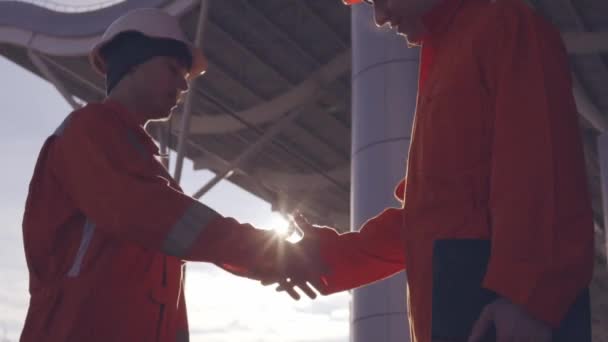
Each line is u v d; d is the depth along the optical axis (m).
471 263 2.17
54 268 2.53
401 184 3.04
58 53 29.39
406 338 12.53
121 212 2.42
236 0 26.50
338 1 27.22
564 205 2.08
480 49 2.35
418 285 2.33
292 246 2.57
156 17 2.76
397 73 14.01
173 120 32.88
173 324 2.62
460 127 2.31
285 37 28.61
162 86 2.74
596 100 31.58
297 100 31.58
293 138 35.31
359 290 13.17
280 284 2.59
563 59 2.38
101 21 28.52
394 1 2.64
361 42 14.61
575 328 2.07
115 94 2.73
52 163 2.56
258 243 2.48
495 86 2.31
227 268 2.62
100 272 2.48
